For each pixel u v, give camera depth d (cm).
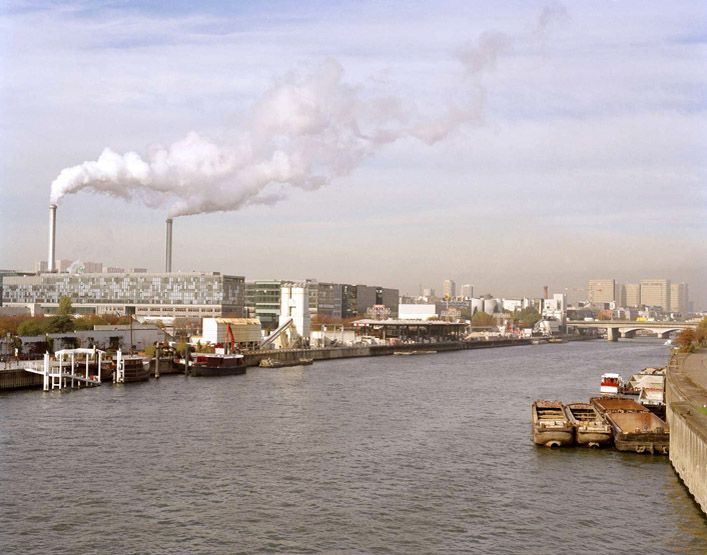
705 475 7812
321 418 13738
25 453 10381
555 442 11106
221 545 7106
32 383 17625
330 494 8712
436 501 8475
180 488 8862
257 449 10931
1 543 7106
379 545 7138
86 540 7206
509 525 7700
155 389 17912
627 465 10088
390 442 11581
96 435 11675
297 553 6931
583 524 7738
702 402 10756
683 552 6981
